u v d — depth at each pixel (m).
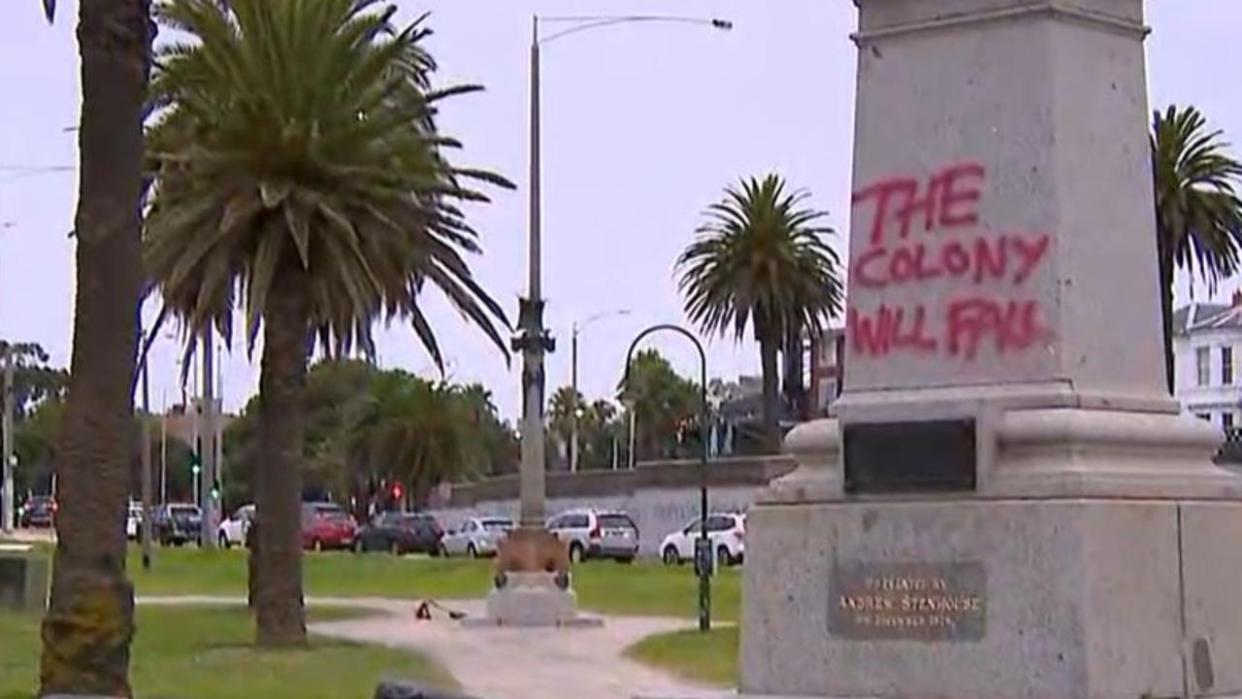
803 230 172.50
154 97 62.78
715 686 47.44
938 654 18.44
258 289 62.41
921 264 19.31
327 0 63.41
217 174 62.53
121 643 34.12
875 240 19.61
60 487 34.28
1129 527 18.09
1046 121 18.77
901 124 19.48
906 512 18.80
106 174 34.25
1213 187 130.00
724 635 64.12
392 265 65.31
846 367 19.69
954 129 19.19
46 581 75.94
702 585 68.19
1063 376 18.56
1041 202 18.73
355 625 76.00
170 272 63.47
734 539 127.25
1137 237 19.23
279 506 64.12
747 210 171.75
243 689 46.59
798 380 174.75
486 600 87.62
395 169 63.97
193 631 68.50
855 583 18.98
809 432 19.75
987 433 18.55
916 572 18.66
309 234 62.44
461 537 154.50
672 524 158.25
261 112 62.31
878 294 19.55
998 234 18.92
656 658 57.97
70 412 34.31
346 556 144.50
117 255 34.28
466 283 67.38
